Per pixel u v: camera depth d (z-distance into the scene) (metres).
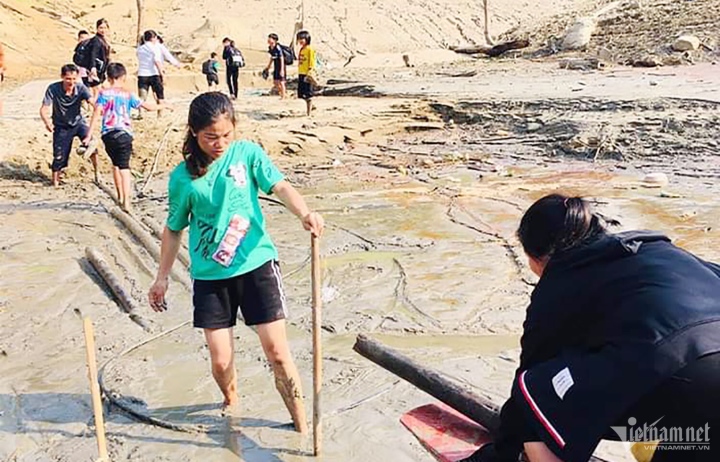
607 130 13.36
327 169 12.78
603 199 9.98
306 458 4.36
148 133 13.70
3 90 22.03
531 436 3.08
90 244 8.60
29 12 35.31
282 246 8.43
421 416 4.21
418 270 7.50
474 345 5.83
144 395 5.12
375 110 16.73
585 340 3.01
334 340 5.96
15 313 6.59
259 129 14.45
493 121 15.73
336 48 45.38
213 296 4.38
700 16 25.62
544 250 3.18
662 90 16.55
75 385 5.31
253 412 4.86
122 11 45.88
